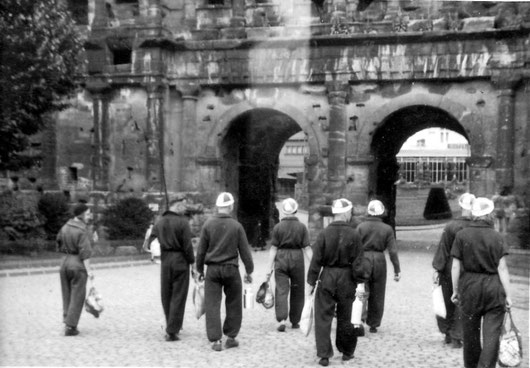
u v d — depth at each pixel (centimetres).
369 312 1658
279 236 1680
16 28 2911
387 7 4116
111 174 4356
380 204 1706
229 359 1374
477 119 3956
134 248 3347
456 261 1238
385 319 1830
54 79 3147
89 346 1438
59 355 1348
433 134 9469
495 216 3784
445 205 6856
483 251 1213
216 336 1444
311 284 1357
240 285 1488
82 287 1567
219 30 4338
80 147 4369
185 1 4388
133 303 1984
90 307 1583
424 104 4041
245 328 1698
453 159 9388
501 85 3862
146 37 4281
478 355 1237
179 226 1530
